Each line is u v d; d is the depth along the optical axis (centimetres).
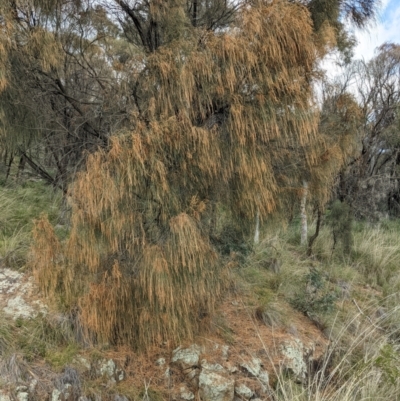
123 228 248
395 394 330
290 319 387
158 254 245
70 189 262
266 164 277
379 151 832
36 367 253
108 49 412
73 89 387
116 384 268
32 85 337
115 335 290
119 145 236
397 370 339
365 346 383
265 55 244
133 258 269
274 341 341
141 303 267
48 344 274
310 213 599
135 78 294
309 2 368
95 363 271
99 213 236
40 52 309
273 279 455
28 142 371
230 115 258
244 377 297
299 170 324
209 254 269
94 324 262
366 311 464
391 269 603
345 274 546
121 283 260
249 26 244
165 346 305
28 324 285
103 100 363
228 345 322
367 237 693
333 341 373
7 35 283
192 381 286
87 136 388
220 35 259
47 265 259
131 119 282
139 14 369
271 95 250
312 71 273
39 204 471
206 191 281
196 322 304
